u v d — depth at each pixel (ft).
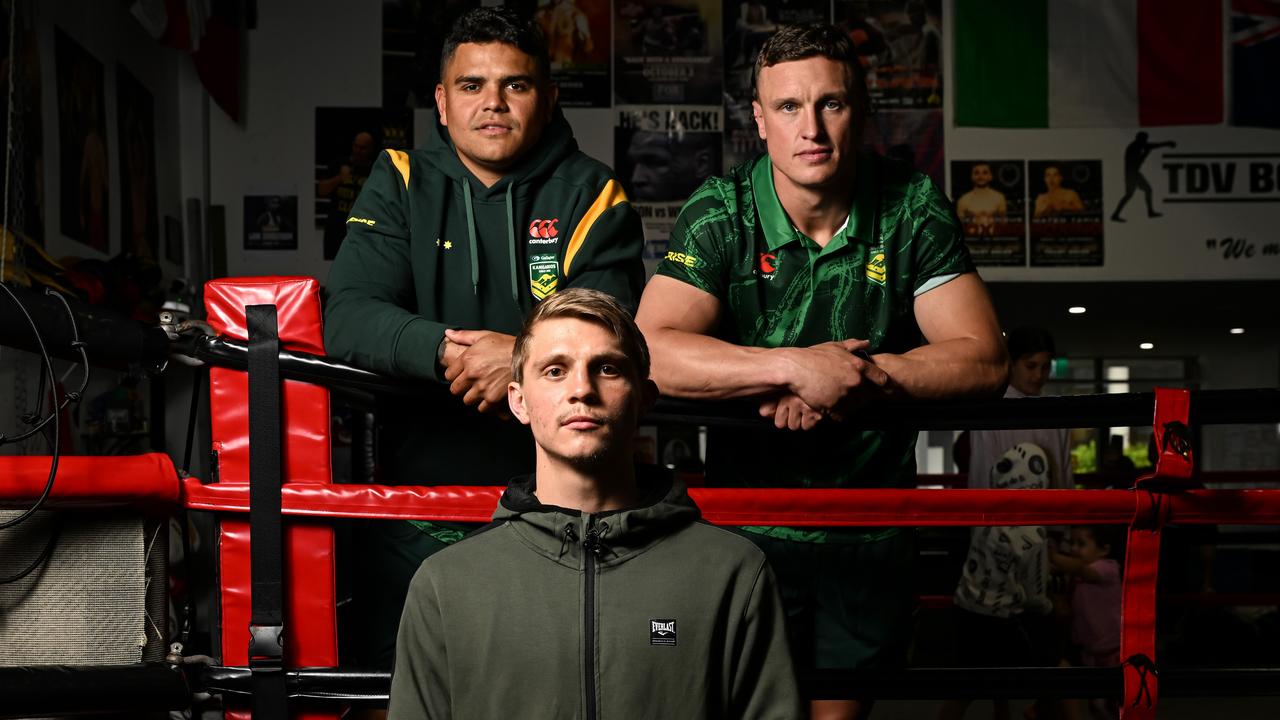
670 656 4.00
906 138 30.22
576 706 3.96
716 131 30.07
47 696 4.65
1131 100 30.17
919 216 5.82
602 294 4.21
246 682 4.92
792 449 5.88
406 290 5.94
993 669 5.12
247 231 29.27
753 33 30.14
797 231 5.76
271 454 4.93
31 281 15.26
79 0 20.65
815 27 5.51
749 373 5.09
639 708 3.96
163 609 4.99
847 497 5.08
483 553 4.15
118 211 22.89
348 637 6.01
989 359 5.38
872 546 5.79
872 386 5.10
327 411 5.07
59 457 4.69
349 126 29.58
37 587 4.80
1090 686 5.16
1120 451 30.19
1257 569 21.94
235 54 28.48
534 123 5.97
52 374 4.73
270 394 4.95
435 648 4.09
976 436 12.91
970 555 12.31
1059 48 30.19
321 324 5.10
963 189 30.19
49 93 18.78
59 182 19.16
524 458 5.77
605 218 6.05
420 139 29.73
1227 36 30.04
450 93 5.98
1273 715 13.58
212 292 5.08
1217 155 30.12
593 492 4.12
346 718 5.41
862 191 5.81
